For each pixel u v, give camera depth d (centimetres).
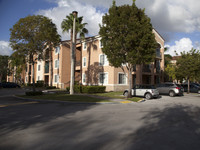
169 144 419
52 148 391
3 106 1073
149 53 1391
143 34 1355
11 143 424
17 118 722
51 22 1783
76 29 2220
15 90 2781
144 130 543
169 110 938
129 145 411
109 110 933
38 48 1706
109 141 439
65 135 489
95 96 1638
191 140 449
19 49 1612
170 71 2769
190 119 709
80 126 590
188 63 2253
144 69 2672
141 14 1438
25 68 3766
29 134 498
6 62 4881
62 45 2980
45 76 3600
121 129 554
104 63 2372
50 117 743
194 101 1400
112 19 1388
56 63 3127
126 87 2378
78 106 1088
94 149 386
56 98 1438
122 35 1351
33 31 1633
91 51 2614
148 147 399
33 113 838
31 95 1689
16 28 1585
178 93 1766
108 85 2277
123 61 1453
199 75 2241
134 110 934
